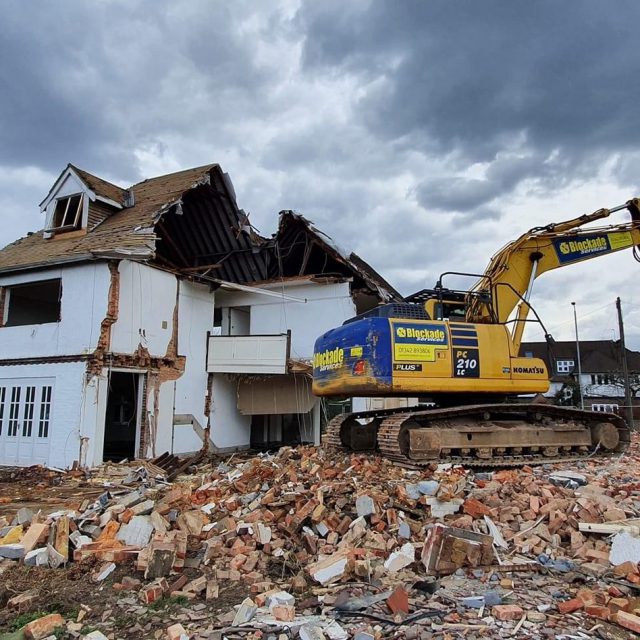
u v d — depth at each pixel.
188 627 4.25
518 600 4.55
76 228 17.02
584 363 49.91
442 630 4.01
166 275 16.53
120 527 6.26
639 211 10.93
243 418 19.72
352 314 17.95
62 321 14.84
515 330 9.96
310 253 19.20
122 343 14.68
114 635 4.20
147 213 16.38
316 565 5.21
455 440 9.11
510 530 6.13
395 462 9.04
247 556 5.66
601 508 6.50
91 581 5.30
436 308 9.95
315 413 19.72
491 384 9.36
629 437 10.53
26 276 15.84
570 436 10.06
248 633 4.03
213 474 10.55
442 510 6.36
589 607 4.25
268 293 18.30
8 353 15.74
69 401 14.12
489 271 10.52
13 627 4.40
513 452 9.77
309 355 18.31
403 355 9.02
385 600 4.54
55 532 6.15
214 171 18.47
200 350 17.88
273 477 8.69
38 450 14.45
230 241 19.94
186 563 5.62
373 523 6.16
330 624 4.09
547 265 10.69
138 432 15.34
